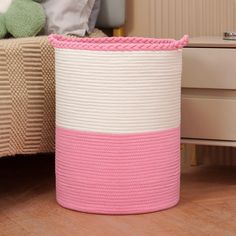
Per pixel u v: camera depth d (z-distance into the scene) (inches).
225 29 80.4
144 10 85.0
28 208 58.9
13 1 70.1
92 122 55.0
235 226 52.4
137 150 55.1
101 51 53.7
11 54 58.2
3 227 53.0
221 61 65.7
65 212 57.2
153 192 56.4
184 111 68.4
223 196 63.1
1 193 64.9
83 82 54.9
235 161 81.5
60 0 73.3
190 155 82.1
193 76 66.9
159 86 55.3
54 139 64.8
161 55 54.9
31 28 69.1
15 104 58.6
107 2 82.6
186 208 58.3
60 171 58.7
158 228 52.1
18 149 60.2
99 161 55.3
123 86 54.0
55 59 59.0
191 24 82.0
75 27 74.1
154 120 55.4
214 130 67.5
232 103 66.3
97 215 56.1
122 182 55.3
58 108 58.4
